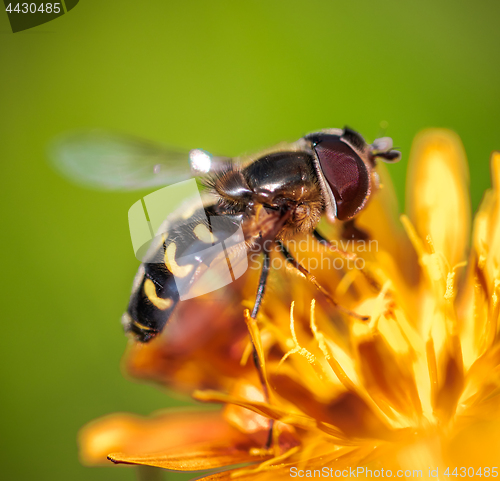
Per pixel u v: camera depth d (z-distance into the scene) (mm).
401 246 77
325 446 72
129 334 75
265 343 75
